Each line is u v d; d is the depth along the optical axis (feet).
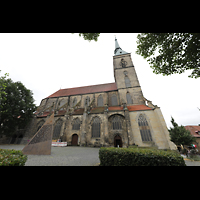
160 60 29.99
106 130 76.95
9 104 81.15
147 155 20.24
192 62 26.02
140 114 81.15
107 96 115.96
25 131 93.66
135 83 114.83
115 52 178.50
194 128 134.10
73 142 83.30
